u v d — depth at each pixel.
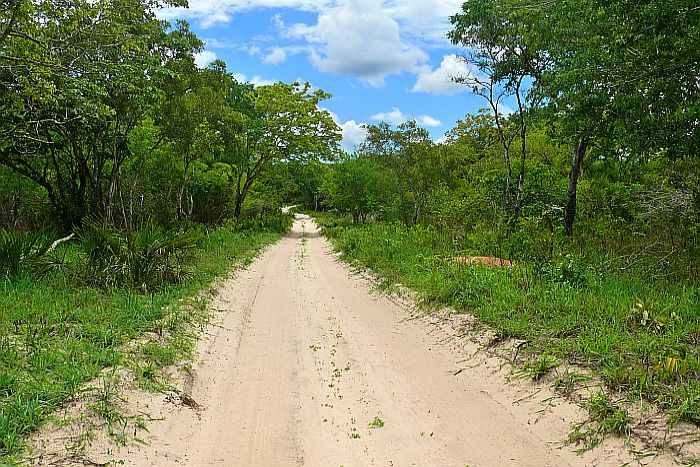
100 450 4.38
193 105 20.59
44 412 4.70
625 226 14.96
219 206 33.31
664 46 9.66
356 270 15.94
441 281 10.43
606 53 10.43
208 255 16.55
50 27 11.51
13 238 10.31
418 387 6.36
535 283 9.19
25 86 11.93
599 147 16.27
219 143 25.14
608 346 5.91
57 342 6.45
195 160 27.48
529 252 12.09
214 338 8.34
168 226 23.33
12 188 19.77
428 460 4.64
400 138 29.19
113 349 6.48
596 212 18.91
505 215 18.39
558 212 18.67
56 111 14.50
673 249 10.91
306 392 6.27
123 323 7.65
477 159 29.38
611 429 4.59
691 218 12.30
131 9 14.31
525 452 4.68
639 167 19.67
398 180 31.91
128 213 22.94
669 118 10.36
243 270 16.20
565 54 13.73
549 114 13.15
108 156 19.03
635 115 10.38
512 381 6.00
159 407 5.41
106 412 4.89
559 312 7.56
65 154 19.08
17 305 7.83
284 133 35.31
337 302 11.66
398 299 11.00
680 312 7.07
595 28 11.28
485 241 14.89
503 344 6.91
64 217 18.45
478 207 20.77
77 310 7.89
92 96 13.88
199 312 9.49
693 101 9.70
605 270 10.05
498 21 16.84
